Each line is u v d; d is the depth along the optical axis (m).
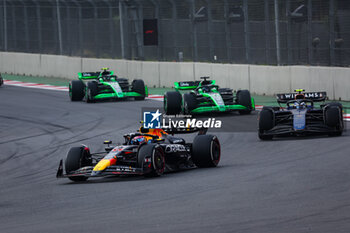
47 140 64.31
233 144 56.81
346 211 25.22
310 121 58.53
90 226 25.05
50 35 140.00
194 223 24.48
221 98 75.62
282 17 96.38
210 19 107.75
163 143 42.16
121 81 97.31
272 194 30.30
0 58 151.88
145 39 114.69
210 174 39.38
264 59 99.06
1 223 27.58
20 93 111.75
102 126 72.19
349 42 84.12
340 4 84.81
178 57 114.38
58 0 135.88
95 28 129.12
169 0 113.88
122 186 36.44
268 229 22.84
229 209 27.05
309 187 31.83
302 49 92.81
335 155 45.09
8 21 150.12
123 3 122.19
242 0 101.38
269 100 91.06
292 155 47.34
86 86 95.19
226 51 106.38
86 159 41.25
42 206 31.78
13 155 56.69
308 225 23.09
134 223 25.12
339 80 85.25
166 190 33.59
